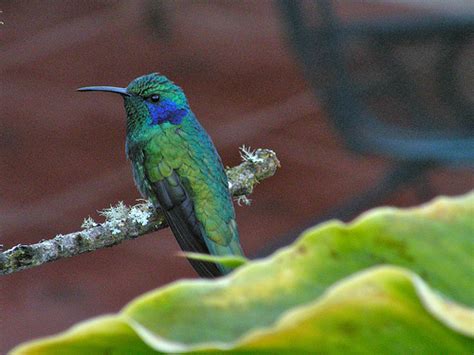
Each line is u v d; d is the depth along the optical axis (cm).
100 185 1424
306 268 232
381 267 196
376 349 214
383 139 882
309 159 1509
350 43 937
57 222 1333
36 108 1661
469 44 930
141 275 1268
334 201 1408
